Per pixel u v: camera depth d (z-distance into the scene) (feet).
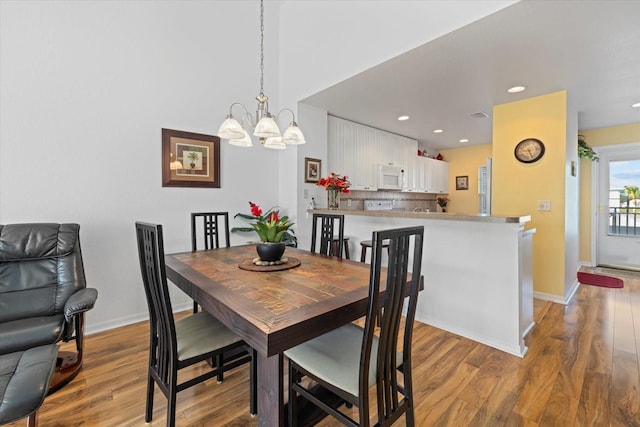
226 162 11.10
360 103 11.98
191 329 5.33
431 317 8.84
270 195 12.46
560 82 9.68
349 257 11.30
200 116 10.37
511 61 8.32
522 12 6.20
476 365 6.72
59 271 6.98
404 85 10.11
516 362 6.83
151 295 4.92
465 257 8.09
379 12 8.58
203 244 10.48
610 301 10.84
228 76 11.03
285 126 12.27
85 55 8.20
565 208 10.57
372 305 3.52
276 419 4.15
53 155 7.82
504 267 7.41
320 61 10.62
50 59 7.72
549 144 10.80
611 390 5.79
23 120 7.43
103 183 8.55
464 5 6.74
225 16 10.93
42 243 6.91
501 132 11.94
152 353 5.08
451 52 7.88
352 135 14.80
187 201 10.16
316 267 6.12
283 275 5.50
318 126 12.60
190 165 10.16
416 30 7.68
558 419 5.08
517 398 5.62
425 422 5.06
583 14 6.20
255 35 11.76
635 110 12.48
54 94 7.80
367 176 15.67
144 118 9.20
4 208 7.27
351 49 9.47
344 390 3.81
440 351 7.33
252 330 3.45
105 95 8.52
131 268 9.06
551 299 10.91
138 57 9.06
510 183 11.73
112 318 8.78
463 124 15.38
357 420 5.23
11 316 6.26
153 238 4.39
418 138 19.06
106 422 5.08
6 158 7.26
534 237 11.23
